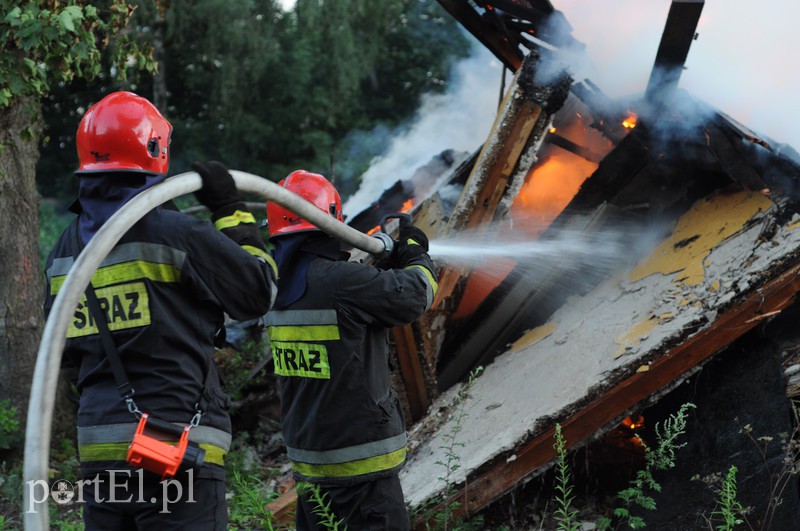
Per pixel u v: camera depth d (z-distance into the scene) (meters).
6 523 4.54
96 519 2.43
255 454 5.99
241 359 6.72
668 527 3.75
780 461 3.55
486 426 4.41
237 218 2.46
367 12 19.89
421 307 3.11
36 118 5.64
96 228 2.43
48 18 4.80
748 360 3.95
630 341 4.18
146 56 5.80
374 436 3.09
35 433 1.86
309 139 19.12
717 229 4.54
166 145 2.57
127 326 2.35
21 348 5.59
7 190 5.62
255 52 18.30
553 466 4.17
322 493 3.20
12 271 5.61
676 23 4.25
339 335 3.04
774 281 3.96
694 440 3.96
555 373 4.40
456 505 3.92
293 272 3.13
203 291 2.38
